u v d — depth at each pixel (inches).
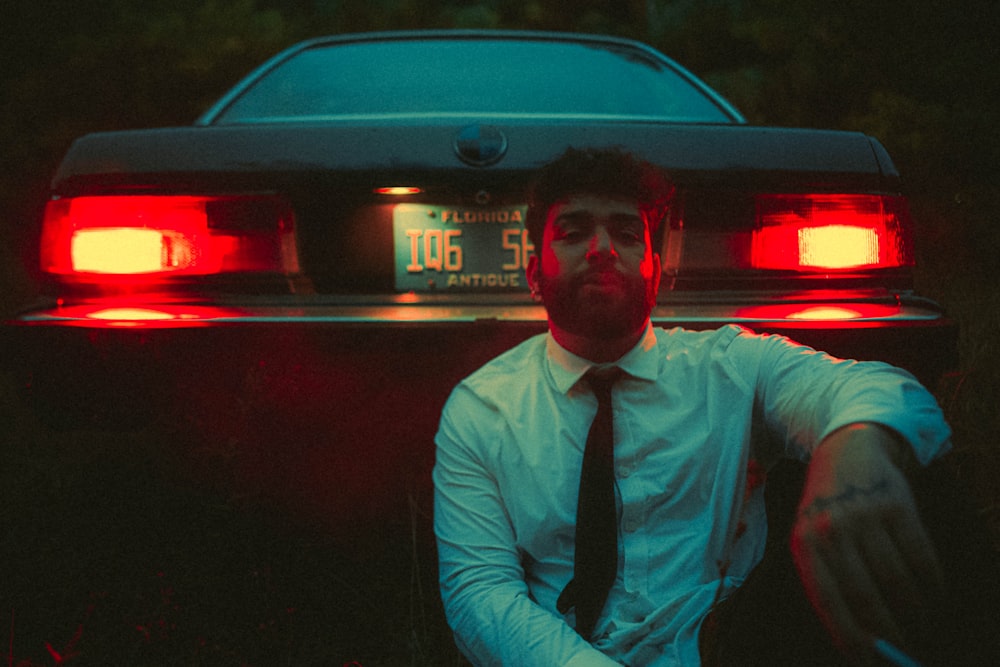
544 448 51.3
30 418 111.6
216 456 87.0
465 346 77.9
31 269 88.1
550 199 51.0
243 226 80.6
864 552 37.2
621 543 50.4
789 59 265.6
